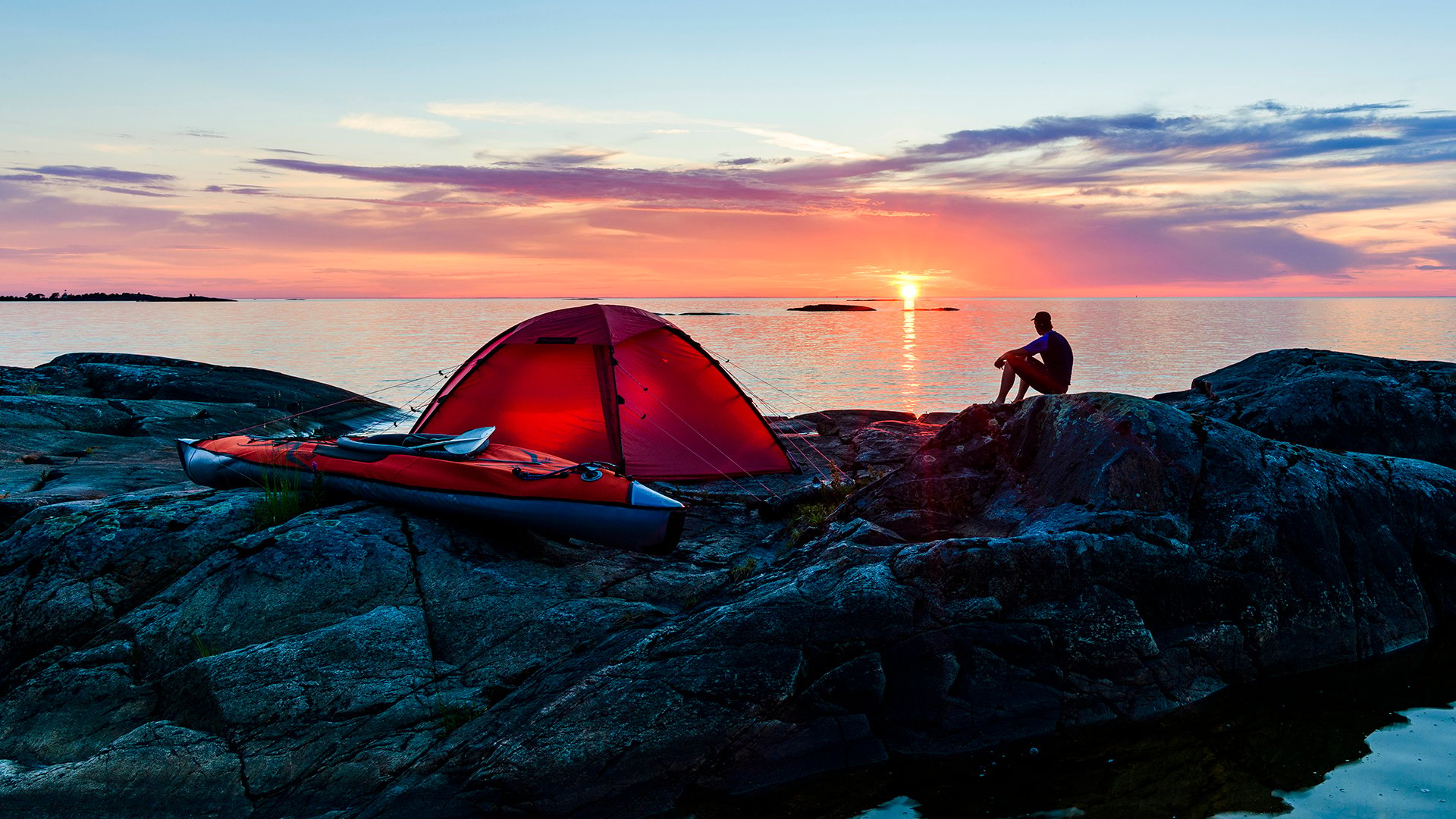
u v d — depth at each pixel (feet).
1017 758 17.58
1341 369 44.55
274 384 66.44
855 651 18.83
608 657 19.62
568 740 16.88
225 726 17.90
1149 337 278.05
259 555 23.20
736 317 635.66
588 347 38.86
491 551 25.95
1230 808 15.89
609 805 16.11
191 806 16.25
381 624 20.92
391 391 111.04
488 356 39.58
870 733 17.75
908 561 20.58
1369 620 22.12
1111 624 19.95
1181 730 18.56
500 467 27.40
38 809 16.11
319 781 16.75
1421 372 42.63
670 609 24.40
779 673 18.21
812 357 197.77
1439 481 25.23
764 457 40.57
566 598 24.02
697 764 16.85
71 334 271.49
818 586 20.35
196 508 26.14
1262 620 21.08
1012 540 20.76
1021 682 18.81
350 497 28.81
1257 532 21.81
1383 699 19.84
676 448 38.93
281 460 29.40
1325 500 23.24
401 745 17.72
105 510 25.53
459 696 19.38
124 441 43.93
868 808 16.19
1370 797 16.11
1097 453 24.09
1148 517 21.97
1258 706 19.54
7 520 29.71
